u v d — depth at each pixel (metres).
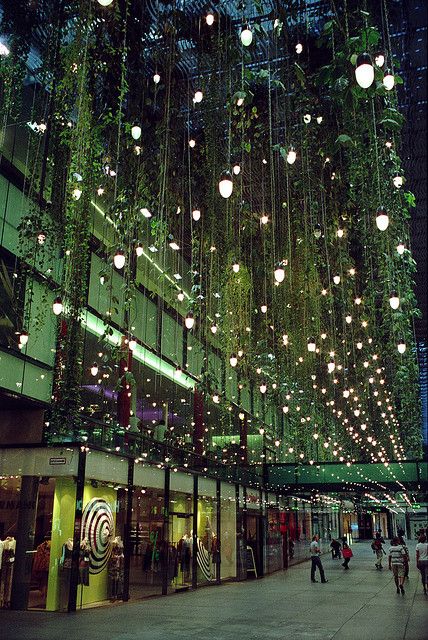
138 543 14.19
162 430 18.75
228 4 8.55
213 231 11.95
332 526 41.12
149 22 9.39
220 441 24.17
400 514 77.56
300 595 14.88
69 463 12.19
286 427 29.55
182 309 20.83
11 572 11.85
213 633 8.84
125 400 16.69
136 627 9.45
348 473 26.34
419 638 8.40
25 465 12.44
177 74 10.38
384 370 20.67
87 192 9.18
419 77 12.59
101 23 8.75
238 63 7.25
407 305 9.05
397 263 8.88
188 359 21.73
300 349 16.23
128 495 13.98
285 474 26.59
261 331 16.95
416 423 25.62
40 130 9.66
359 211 10.32
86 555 12.16
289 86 9.27
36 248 10.17
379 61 4.98
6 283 12.27
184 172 12.56
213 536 18.56
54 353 13.34
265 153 12.29
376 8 8.02
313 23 8.48
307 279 14.00
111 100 10.23
